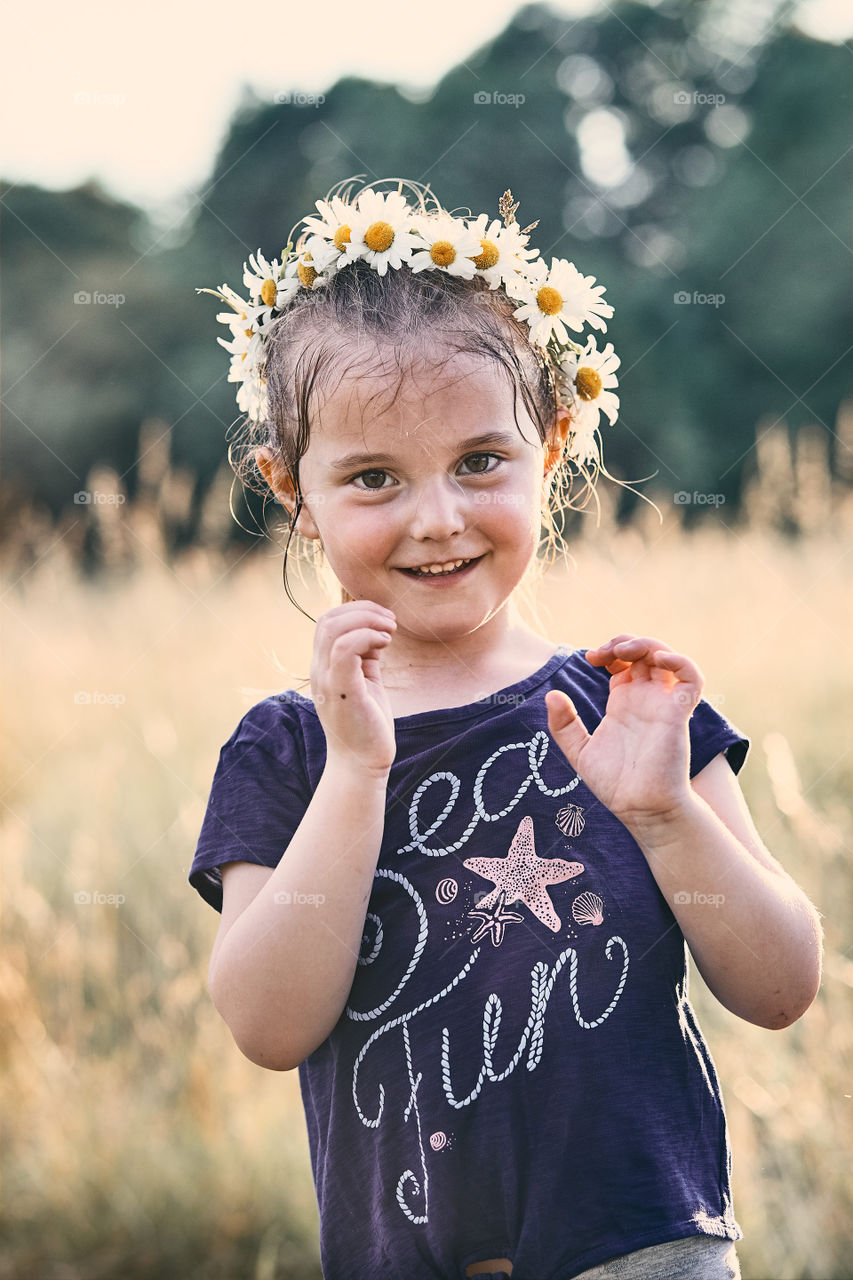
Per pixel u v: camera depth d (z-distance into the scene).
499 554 1.40
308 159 14.32
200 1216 2.73
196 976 3.35
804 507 5.86
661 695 1.33
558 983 1.32
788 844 3.29
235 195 14.35
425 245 1.47
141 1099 3.06
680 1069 1.33
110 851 3.77
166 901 3.67
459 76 14.07
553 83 14.61
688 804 1.30
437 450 1.36
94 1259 2.70
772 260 13.52
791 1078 2.63
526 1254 1.26
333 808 1.30
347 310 1.42
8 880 3.68
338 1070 1.37
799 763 3.85
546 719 1.46
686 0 14.90
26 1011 3.26
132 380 13.69
